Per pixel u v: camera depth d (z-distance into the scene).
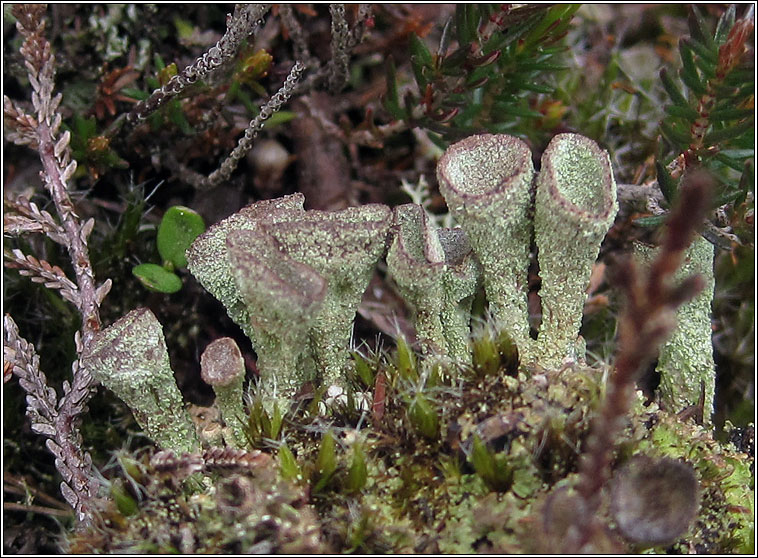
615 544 0.08
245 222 0.09
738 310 0.11
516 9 0.11
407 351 0.09
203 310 0.11
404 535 0.08
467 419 0.08
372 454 0.08
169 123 0.11
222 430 0.09
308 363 0.09
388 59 0.11
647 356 0.07
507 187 0.08
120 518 0.08
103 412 0.11
